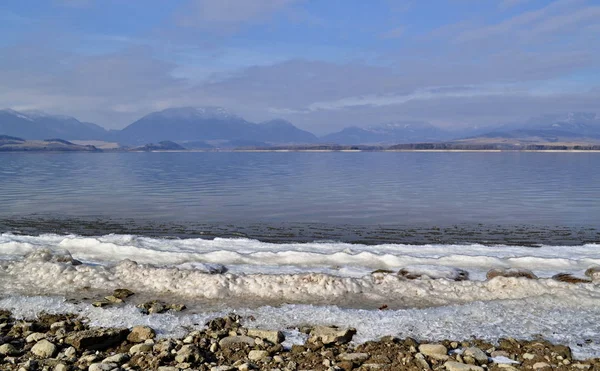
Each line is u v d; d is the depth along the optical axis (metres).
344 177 62.22
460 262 13.32
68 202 32.41
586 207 30.25
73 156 193.38
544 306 9.46
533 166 94.94
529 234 20.58
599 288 10.30
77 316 9.26
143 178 59.75
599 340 8.02
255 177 62.31
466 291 10.52
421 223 23.81
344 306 9.89
